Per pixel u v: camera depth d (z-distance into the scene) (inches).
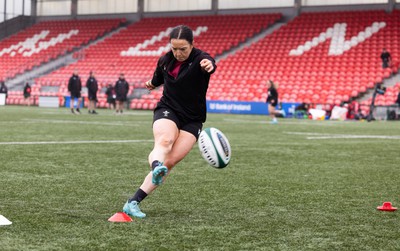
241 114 2928.2
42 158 858.8
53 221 436.1
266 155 981.2
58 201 523.5
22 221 433.4
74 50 4023.1
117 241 379.2
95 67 3747.5
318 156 981.2
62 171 726.5
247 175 730.2
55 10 4552.2
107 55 3831.2
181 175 716.7
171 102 465.4
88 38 4067.4
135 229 415.8
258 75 3198.8
